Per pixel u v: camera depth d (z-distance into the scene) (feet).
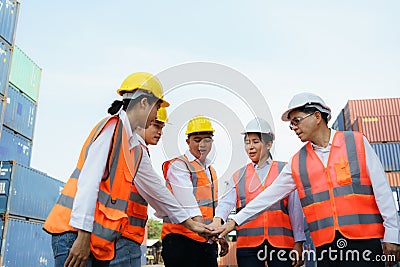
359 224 9.00
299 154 10.44
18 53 53.78
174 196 9.09
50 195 48.08
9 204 38.88
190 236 10.94
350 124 71.10
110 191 7.08
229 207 11.80
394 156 61.21
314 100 9.95
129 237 8.87
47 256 45.62
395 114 69.41
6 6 45.39
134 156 7.80
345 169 9.39
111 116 7.23
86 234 6.56
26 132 53.42
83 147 7.47
